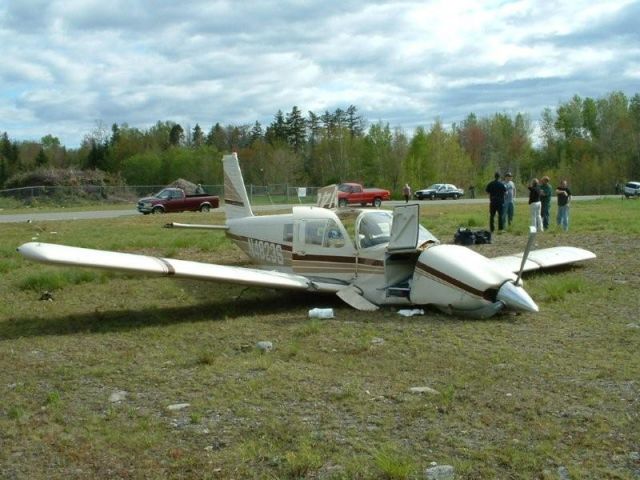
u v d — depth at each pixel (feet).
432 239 32.12
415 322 28.09
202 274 28.96
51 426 17.16
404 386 19.66
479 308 27.96
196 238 61.72
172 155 275.59
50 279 37.65
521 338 24.97
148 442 15.85
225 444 15.70
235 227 40.37
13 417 17.87
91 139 325.83
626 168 279.08
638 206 115.75
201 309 32.19
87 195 165.07
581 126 323.98
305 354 23.21
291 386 19.75
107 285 38.06
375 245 31.83
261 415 17.47
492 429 16.29
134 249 55.01
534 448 15.10
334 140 276.21
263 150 263.29
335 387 19.63
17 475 14.48
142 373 21.50
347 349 23.90
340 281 33.04
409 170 256.32
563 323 27.32
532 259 38.32
